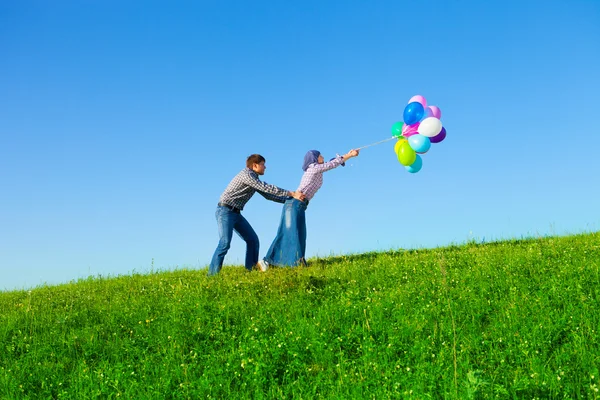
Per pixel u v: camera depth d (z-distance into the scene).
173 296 9.42
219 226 11.32
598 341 6.14
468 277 8.99
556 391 5.14
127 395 5.99
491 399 5.05
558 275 8.50
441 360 5.98
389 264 10.77
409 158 10.41
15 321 8.66
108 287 11.37
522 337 6.44
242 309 8.40
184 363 6.69
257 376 6.14
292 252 11.13
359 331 7.11
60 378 6.62
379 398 5.36
